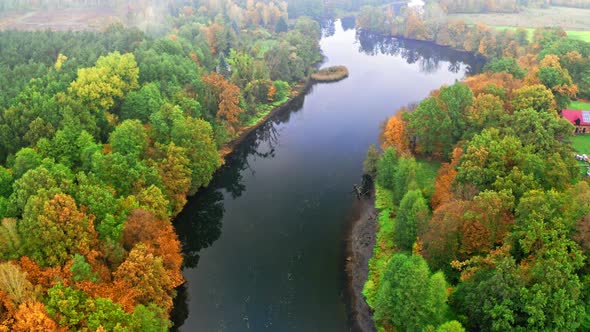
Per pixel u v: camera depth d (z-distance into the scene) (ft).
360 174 377.30
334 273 269.44
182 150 312.50
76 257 194.49
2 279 175.52
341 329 232.32
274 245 298.15
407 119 368.48
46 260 202.59
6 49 433.89
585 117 377.30
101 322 183.52
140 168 274.77
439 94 360.07
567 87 391.04
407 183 293.43
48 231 202.18
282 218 326.24
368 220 310.45
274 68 583.58
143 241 228.63
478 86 388.78
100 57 384.06
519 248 209.67
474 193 248.73
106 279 208.23
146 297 212.23
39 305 174.60
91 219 221.66
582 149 347.97
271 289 260.83
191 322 240.12
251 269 277.64
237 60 559.38
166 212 277.85
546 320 182.60
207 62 543.80
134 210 232.73
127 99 356.59
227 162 406.21
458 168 271.28
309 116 506.89
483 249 222.48
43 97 322.14
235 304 251.39
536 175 251.19
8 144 291.99
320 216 324.80
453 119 343.87
